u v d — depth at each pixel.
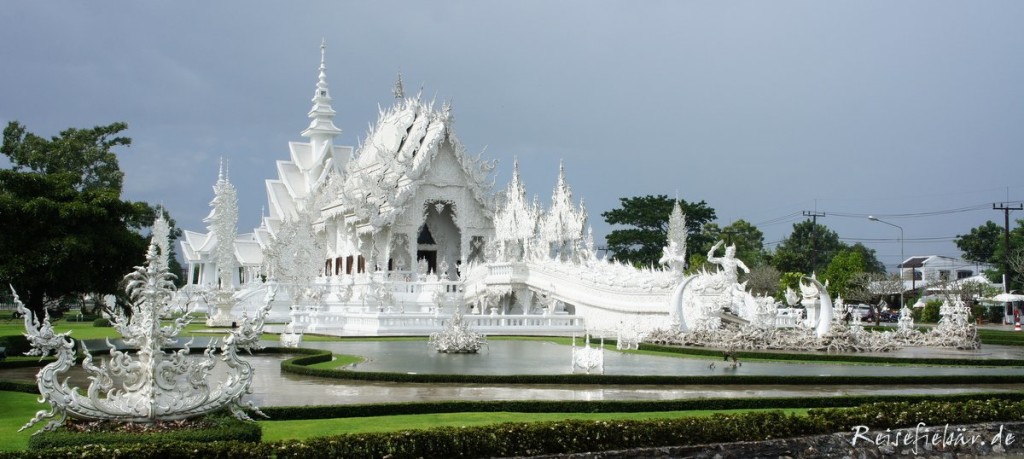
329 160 94.62
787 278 80.81
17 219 36.47
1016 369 31.97
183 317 16.62
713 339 41.25
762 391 25.22
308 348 39.03
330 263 83.69
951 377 27.38
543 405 20.98
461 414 20.55
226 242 81.88
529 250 62.41
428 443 15.31
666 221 100.19
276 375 28.59
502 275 60.38
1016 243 96.00
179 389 16.39
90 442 14.36
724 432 17.19
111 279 39.44
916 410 19.05
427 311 62.09
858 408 18.94
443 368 30.52
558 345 43.22
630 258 99.25
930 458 18.45
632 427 16.62
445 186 73.25
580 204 67.56
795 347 39.44
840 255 88.31
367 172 77.88
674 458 16.61
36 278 36.59
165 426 15.64
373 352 38.25
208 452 13.80
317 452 14.36
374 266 71.25
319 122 102.75
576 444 16.16
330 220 82.88
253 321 16.84
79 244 36.59
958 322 45.47
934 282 94.12
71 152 78.94
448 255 78.12
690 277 45.81
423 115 75.81
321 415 19.77
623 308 51.22
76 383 26.41
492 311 59.47
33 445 14.55
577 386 25.73
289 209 97.81
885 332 45.84
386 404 20.42
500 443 15.77
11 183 37.94
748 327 42.25
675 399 22.05
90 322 72.56
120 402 15.91
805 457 17.50
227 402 16.53
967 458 18.70
